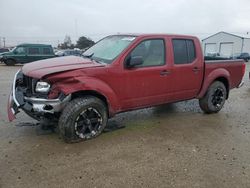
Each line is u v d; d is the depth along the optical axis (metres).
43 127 5.11
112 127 5.24
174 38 5.48
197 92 6.05
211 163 3.93
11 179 3.38
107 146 4.38
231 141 4.79
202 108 6.39
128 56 4.81
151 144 4.52
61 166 3.72
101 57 4.95
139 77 4.94
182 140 4.74
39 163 3.78
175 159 4.02
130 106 5.04
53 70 4.17
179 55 5.56
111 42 5.29
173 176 3.55
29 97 4.28
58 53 26.72
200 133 5.12
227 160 4.04
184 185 3.36
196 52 5.86
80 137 4.46
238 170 3.76
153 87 5.19
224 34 55.75
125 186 3.30
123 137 4.78
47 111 4.19
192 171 3.69
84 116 4.45
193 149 4.38
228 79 6.55
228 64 6.58
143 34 5.11
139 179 3.46
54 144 4.39
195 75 5.85
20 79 4.73
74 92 4.28
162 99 5.45
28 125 5.22
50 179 3.40
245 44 52.81
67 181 3.38
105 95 4.54
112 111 4.76
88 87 4.32
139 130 5.16
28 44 21.98
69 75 4.18
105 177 3.48
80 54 5.52
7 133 4.81
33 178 3.41
